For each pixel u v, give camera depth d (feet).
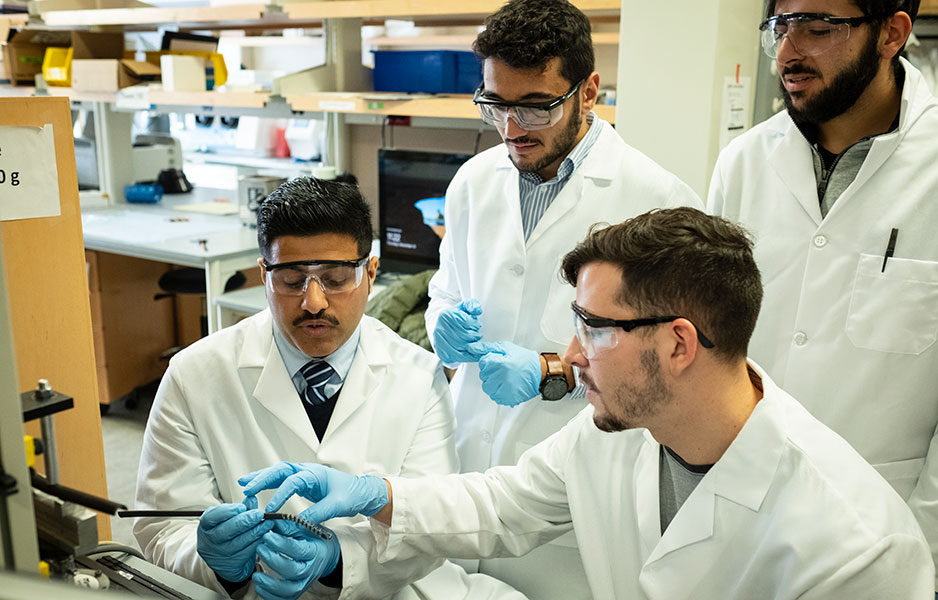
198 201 14.21
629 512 3.72
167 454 4.24
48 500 2.76
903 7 4.11
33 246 4.17
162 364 12.98
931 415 4.45
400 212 10.39
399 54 9.61
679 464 3.51
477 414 5.40
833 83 4.19
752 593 3.24
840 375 4.59
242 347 4.41
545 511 4.08
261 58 19.77
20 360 4.20
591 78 4.93
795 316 4.79
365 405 4.36
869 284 4.46
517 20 4.49
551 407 5.11
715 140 6.73
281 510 4.14
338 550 3.82
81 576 3.17
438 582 4.33
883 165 4.47
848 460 3.23
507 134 4.77
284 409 4.25
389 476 4.14
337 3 9.24
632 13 6.73
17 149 4.02
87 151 14.08
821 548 2.99
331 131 11.99
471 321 5.06
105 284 11.73
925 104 4.47
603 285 3.09
